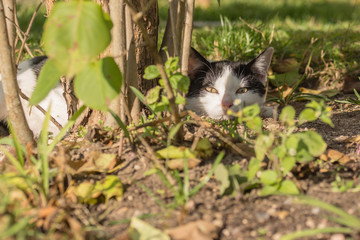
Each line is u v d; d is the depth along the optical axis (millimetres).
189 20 2717
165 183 2025
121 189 2113
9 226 1658
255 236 1812
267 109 4008
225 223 1891
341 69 4910
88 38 1626
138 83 3143
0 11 2252
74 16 1636
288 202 1995
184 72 2838
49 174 2053
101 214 2012
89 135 2742
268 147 2061
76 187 2129
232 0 13289
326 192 2082
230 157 2434
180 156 2309
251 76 3969
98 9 1691
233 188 2109
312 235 1780
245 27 5727
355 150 2627
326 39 5812
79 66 1618
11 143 2367
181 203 1933
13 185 1972
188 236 1764
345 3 13438
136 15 1893
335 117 3592
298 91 4684
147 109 3178
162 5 9898
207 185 2160
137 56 3086
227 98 3748
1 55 2322
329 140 2863
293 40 6047
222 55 5191
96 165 2320
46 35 1653
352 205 1945
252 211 1961
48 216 1815
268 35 5645
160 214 1951
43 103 3553
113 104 2777
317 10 11648
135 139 2607
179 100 2219
